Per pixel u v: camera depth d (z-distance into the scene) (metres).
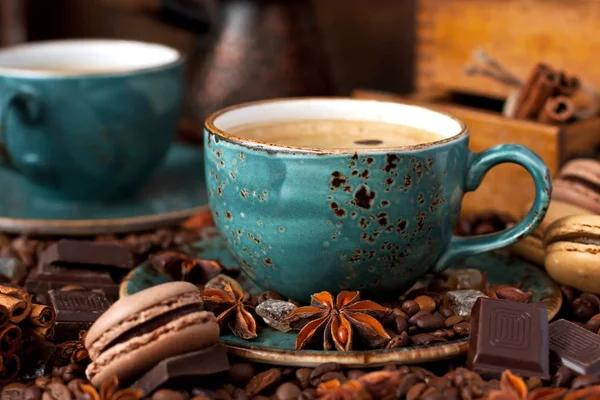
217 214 0.48
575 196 0.52
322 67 0.70
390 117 0.51
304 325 0.45
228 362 0.43
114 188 0.60
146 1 0.72
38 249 0.55
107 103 0.58
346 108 0.51
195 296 0.43
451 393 0.42
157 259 0.50
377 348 0.44
